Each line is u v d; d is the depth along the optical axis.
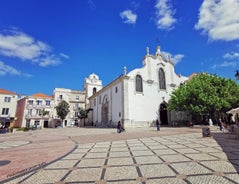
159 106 32.62
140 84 31.73
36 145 10.62
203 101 24.75
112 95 34.34
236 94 26.97
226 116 29.94
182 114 34.72
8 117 38.22
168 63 36.69
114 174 4.51
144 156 6.48
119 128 19.00
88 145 9.80
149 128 26.42
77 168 5.16
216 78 27.56
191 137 12.25
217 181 3.77
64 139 13.71
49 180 4.20
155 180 3.97
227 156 6.04
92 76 59.12
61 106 47.66
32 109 48.78
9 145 10.93
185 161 5.55
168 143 9.62
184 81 37.94
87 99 55.69
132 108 29.45
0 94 39.03
